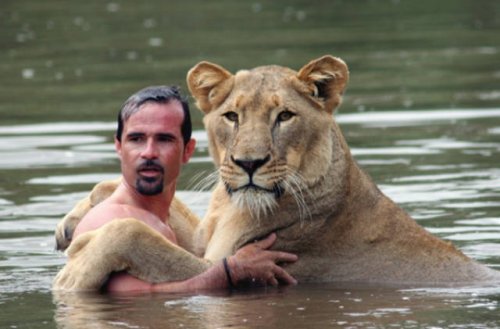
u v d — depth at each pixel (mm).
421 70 27938
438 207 15297
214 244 12117
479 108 22719
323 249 12016
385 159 18438
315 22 38219
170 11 42125
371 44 32594
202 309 10602
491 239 13719
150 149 11797
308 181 11758
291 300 11055
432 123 21422
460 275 11945
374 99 24203
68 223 13062
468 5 41938
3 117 22656
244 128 11523
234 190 11555
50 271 12484
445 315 10328
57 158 18719
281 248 11953
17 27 38094
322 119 11852
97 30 37000
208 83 12039
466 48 31438
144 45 33188
